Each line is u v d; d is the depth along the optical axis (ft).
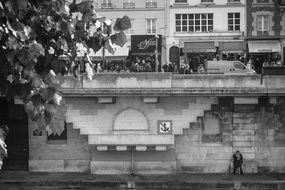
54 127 22.24
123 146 106.01
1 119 109.09
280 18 178.09
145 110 107.04
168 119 106.93
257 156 108.58
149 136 105.40
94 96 105.29
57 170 109.70
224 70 126.72
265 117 107.96
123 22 22.35
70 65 22.29
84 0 22.41
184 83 104.01
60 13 21.65
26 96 20.79
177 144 108.68
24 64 19.65
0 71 20.35
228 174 107.24
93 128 107.14
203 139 108.78
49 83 21.56
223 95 103.96
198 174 107.86
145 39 161.27
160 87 103.81
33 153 109.91
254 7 178.40
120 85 104.22
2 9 18.79
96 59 151.53
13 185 100.58
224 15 179.83
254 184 98.73
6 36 19.29
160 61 162.50
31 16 21.12
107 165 107.96
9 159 110.11
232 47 177.99
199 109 106.93
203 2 180.34
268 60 173.27
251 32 179.01
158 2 180.86
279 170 108.27
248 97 105.19
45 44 21.86
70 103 107.24
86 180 101.45
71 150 109.60
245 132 108.17
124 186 99.96
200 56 177.17
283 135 108.17
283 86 103.45
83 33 22.18
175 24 181.16
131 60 160.04
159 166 107.55
